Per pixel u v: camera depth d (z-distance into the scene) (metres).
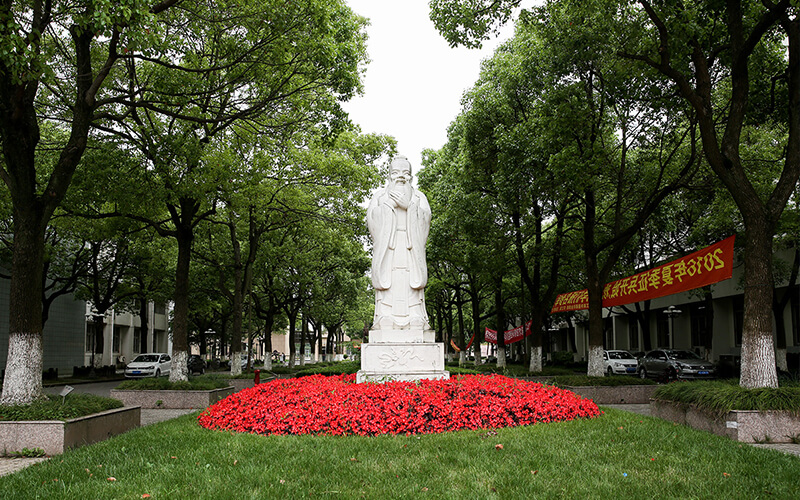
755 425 9.30
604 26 13.77
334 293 39.34
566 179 15.91
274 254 29.83
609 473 6.59
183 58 14.98
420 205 12.60
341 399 9.80
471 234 22.41
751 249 10.65
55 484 6.37
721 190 16.73
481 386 10.70
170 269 31.17
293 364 39.31
